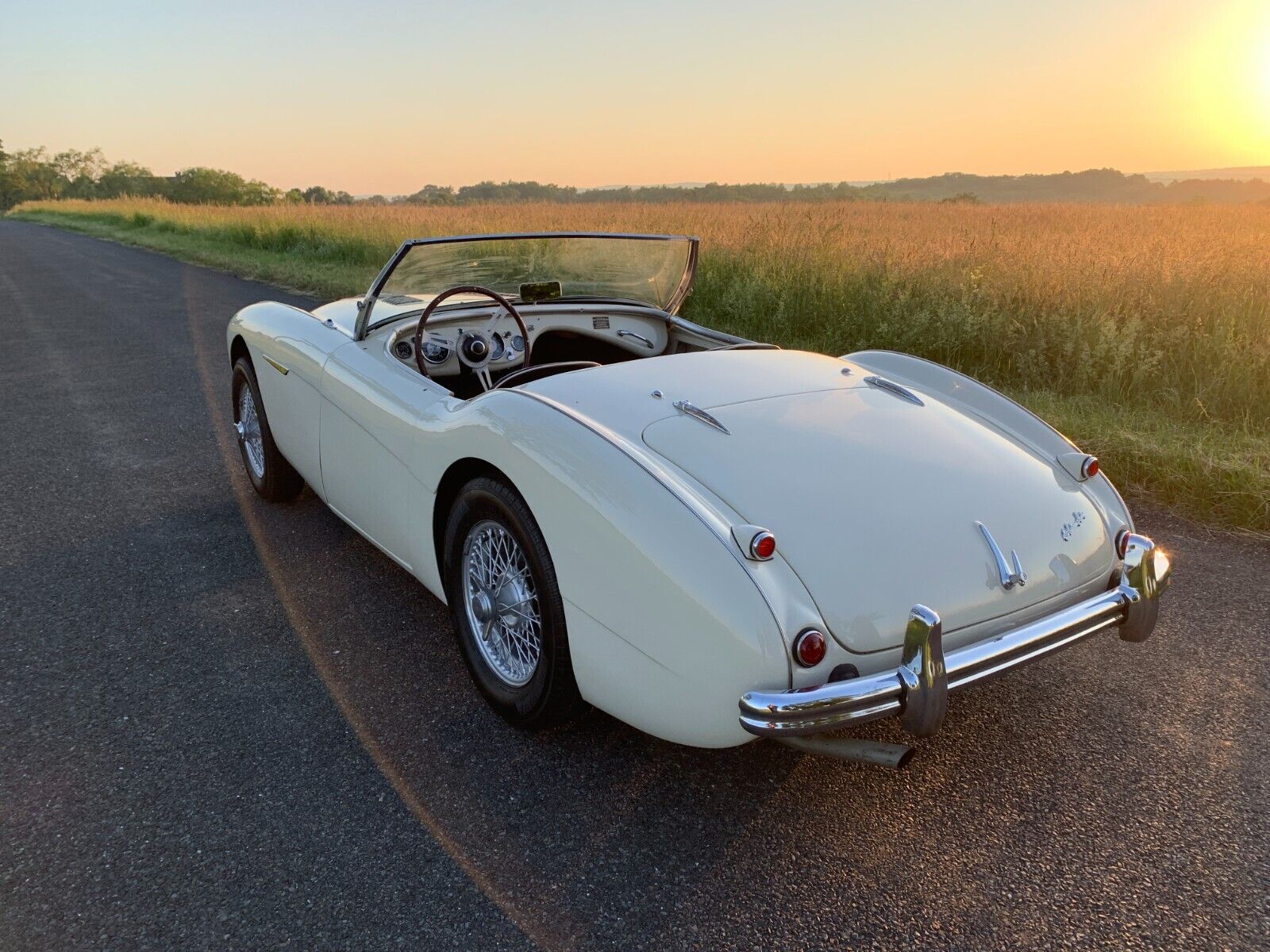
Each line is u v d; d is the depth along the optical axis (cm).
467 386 377
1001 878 203
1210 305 668
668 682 200
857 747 196
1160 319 662
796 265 894
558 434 226
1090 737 256
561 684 232
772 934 188
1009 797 231
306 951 183
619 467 211
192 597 340
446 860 209
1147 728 260
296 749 250
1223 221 2125
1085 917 192
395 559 319
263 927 189
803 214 1667
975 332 684
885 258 888
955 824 221
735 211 1830
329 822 221
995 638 208
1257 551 380
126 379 727
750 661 186
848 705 184
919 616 188
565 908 195
